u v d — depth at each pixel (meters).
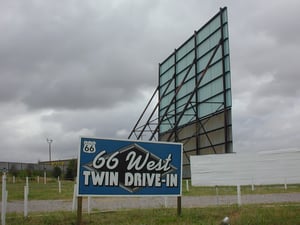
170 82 51.72
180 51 50.62
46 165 76.19
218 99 40.81
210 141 41.62
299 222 11.70
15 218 12.90
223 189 28.48
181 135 47.91
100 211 14.69
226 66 39.97
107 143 11.71
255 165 31.73
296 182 30.14
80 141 11.38
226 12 40.50
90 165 11.42
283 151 30.80
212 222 11.77
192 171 34.16
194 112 45.12
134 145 12.12
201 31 45.47
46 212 15.02
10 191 31.00
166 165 12.59
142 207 16.80
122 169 11.87
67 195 25.89
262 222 11.64
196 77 45.81
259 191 25.55
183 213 13.38
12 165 71.44
